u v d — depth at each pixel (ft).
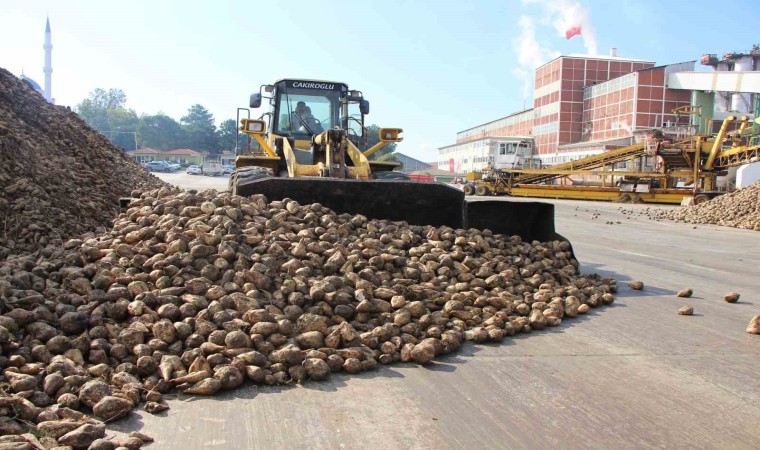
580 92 223.92
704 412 11.68
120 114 363.35
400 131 34.19
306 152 30.60
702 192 90.12
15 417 9.51
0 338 11.35
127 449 9.40
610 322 18.48
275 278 15.29
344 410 11.35
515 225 25.36
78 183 29.96
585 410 11.66
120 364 11.87
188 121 406.00
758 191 61.67
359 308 14.89
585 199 109.40
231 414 10.98
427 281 18.03
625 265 30.99
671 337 16.90
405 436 10.39
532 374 13.58
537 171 114.83
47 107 38.60
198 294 14.01
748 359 15.03
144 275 14.38
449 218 23.56
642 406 11.91
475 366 14.03
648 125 189.67
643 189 105.09
